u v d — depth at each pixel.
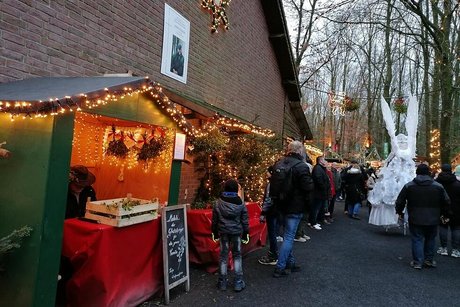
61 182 3.35
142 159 5.79
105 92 3.48
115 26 5.57
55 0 4.57
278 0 11.55
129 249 4.03
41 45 4.39
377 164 23.39
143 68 6.22
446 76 11.70
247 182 8.48
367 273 5.83
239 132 8.64
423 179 6.21
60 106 3.03
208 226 5.49
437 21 13.30
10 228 3.30
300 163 5.39
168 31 6.89
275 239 6.05
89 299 3.68
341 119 37.38
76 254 3.68
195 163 7.98
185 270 4.74
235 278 4.82
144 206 4.17
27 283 3.19
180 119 5.29
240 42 10.27
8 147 3.40
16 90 3.50
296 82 14.29
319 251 7.10
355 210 11.52
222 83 9.24
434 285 5.39
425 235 6.37
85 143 6.29
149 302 4.33
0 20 3.93
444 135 11.96
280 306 4.39
